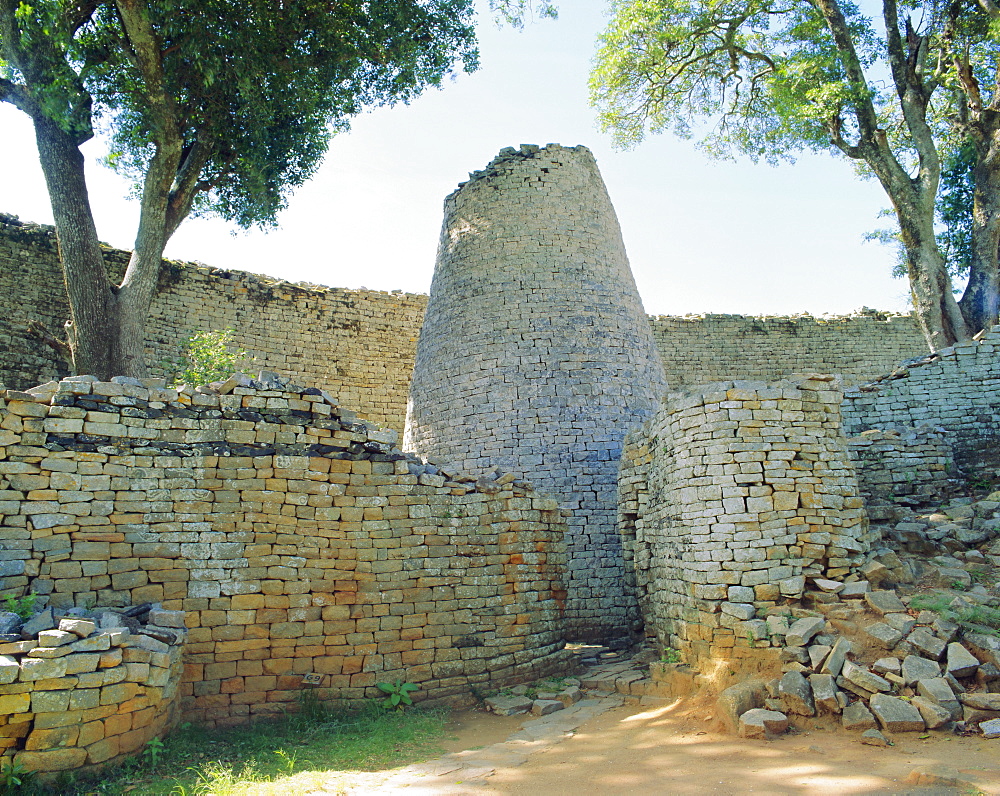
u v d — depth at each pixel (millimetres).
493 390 13734
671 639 9195
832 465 8750
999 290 17516
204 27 12383
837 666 7012
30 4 11797
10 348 15594
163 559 7848
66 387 7738
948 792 4895
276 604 8281
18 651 5863
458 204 15914
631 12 20203
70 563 7348
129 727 6246
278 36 13672
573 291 14500
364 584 8812
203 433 8328
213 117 13945
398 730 7727
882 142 18062
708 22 19859
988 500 10648
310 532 8641
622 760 6355
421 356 15273
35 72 12273
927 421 14609
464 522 9656
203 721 7660
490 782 5973
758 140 21891
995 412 14242
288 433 8750
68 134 12672
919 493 12484
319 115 15695
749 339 25000
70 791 5668
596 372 13938
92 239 12648
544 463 13172
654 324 24672
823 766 5637
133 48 12516
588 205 15555
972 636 6965
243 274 19953
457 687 9047
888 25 18172
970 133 18328
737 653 7824
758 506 8367
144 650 6441
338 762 6715
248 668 8008
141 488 7898
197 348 16641
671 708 7902
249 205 16375
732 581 8180
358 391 20969
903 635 7164
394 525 9156
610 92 22094
